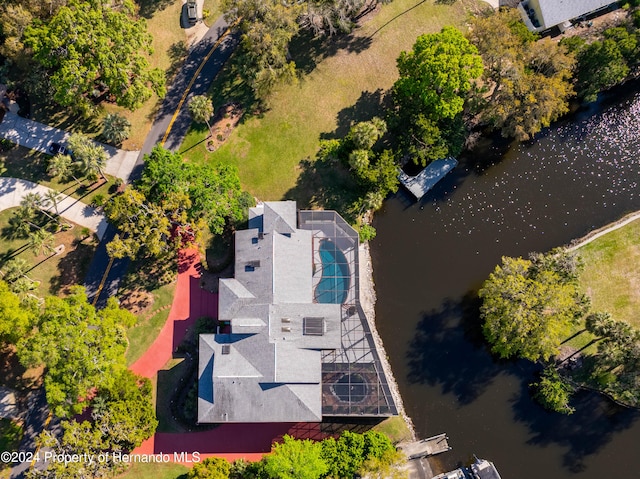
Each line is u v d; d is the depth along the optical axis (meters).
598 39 98.38
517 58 87.44
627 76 98.75
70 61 82.88
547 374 83.56
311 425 83.69
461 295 90.56
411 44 100.38
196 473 75.19
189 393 82.69
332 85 98.12
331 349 80.56
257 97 97.62
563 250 86.00
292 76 92.38
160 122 96.81
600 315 80.50
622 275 88.62
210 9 102.12
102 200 91.62
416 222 93.88
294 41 100.38
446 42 84.38
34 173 93.88
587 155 96.38
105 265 90.25
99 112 95.00
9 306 76.62
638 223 91.56
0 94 96.88
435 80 83.44
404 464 79.00
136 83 87.56
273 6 86.94
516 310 77.81
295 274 81.62
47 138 95.38
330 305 80.25
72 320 76.12
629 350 78.38
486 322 84.19
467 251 92.44
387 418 84.31
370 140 84.88
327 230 86.62
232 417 76.94
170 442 82.62
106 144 95.44
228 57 99.88
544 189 94.88
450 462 83.19
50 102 96.75
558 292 77.88
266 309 79.06
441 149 88.75
